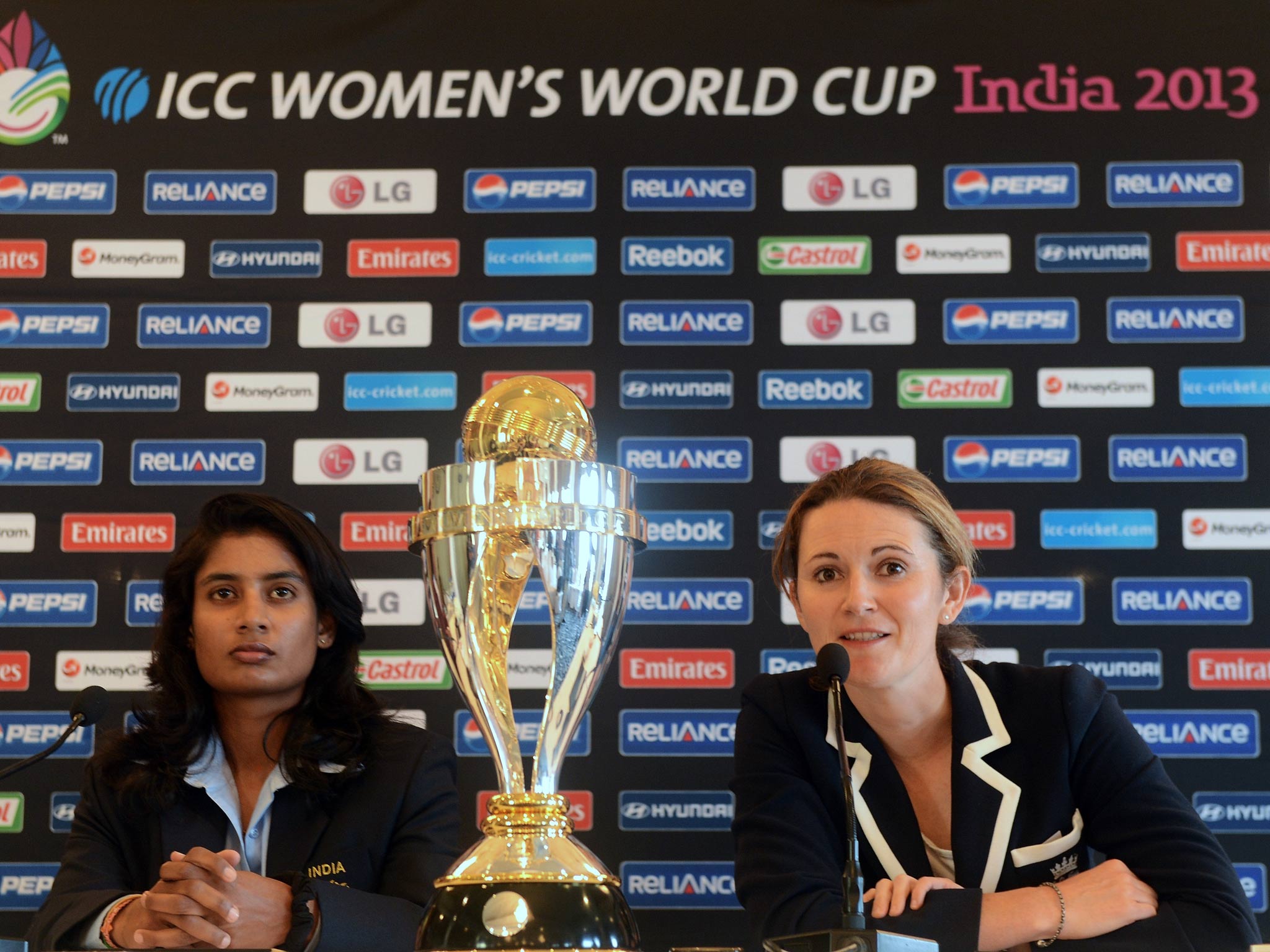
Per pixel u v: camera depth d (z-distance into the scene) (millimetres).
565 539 1048
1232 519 2645
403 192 2824
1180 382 2689
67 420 2754
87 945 1616
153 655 1991
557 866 973
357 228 2816
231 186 2832
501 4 2881
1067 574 2645
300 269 2803
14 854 2609
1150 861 1604
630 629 2682
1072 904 1455
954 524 1708
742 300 2762
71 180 2834
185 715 1928
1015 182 2770
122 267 2801
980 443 2695
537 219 2807
